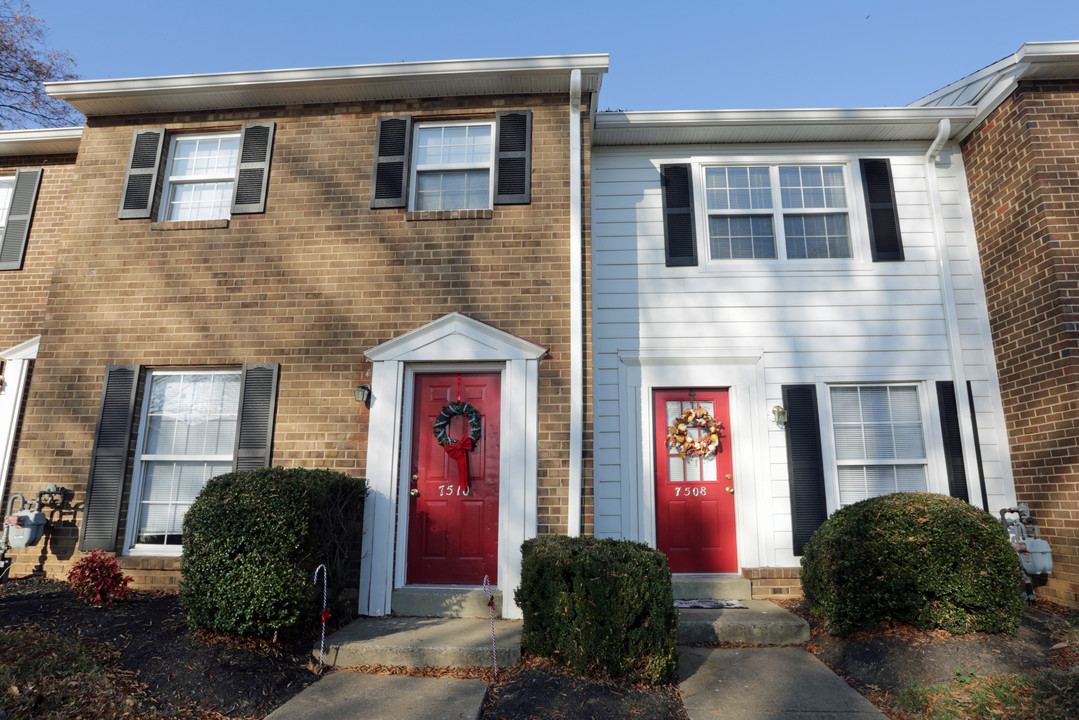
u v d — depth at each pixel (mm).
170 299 6438
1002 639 4586
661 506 6496
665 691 4145
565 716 3787
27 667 3791
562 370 5965
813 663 4676
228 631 4523
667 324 6805
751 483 6430
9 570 6035
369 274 6324
